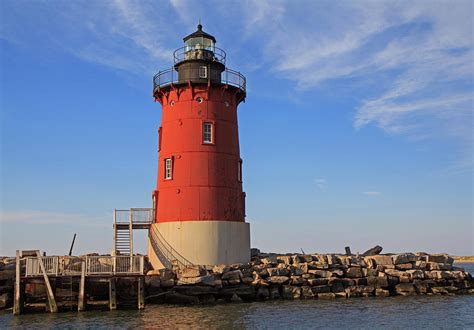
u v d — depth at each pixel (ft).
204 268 110.22
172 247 117.39
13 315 93.09
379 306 105.50
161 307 101.35
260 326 84.64
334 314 96.17
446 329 85.10
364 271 120.98
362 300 112.98
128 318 89.97
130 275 99.25
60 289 100.89
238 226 121.60
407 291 122.21
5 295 103.50
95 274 98.17
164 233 118.93
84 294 96.58
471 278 129.90
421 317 94.68
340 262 121.39
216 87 126.00
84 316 91.61
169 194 121.39
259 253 143.23
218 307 101.96
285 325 85.61
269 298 111.75
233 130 127.85
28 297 103.81
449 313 98.78
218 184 121.49
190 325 84.33
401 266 125.59
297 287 114.21
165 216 120.88
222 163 123.34
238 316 92.58
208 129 124.26
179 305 103.71
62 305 97.04
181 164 121.80
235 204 123.65
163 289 106.63
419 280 124.26
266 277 113.60
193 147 122.31
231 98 128.67
